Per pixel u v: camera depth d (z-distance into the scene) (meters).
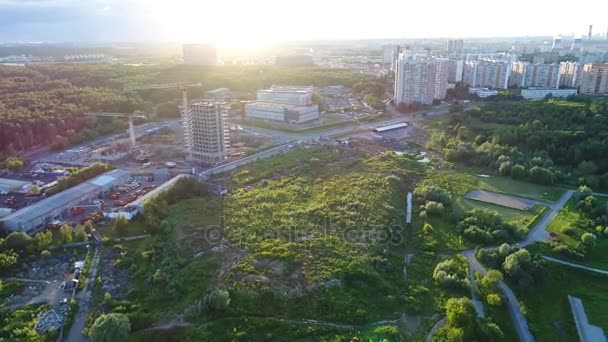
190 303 115.12
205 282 123.00
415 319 117.81
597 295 135.88
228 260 133.50
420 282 134.88
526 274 136.75
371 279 126.56
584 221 175.50
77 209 177.38
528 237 164.25
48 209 171.62
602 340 118.44
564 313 128.12
